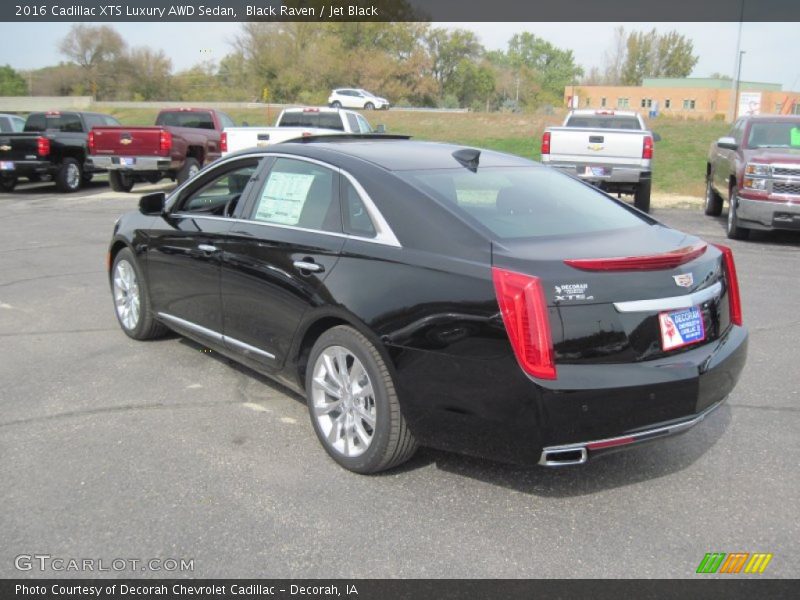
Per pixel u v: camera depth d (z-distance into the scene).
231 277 4.73
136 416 4.62
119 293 6.25
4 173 18.02
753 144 12.30
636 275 3.47
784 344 6.23
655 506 3.63
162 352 5.87
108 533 3.32
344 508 3.56
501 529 3.40
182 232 5.24
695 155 23.16
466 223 3.71
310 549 3.22
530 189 4.36
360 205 4.05
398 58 77.38
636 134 13.09
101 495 3.64
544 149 13.54
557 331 3.27
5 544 3.23
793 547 3.29
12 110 64.44
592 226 4.04
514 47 116.25
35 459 4.02
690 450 4.24
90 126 19.70
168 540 3.27
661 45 91.75
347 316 3.82
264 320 4.49
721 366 3.64
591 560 3.17
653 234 4.07
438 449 3.82
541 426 3.27
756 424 4.60
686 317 3.61
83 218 13.71
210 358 5.74
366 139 5.06
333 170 4.31
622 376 3.33
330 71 70.50
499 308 3.31
